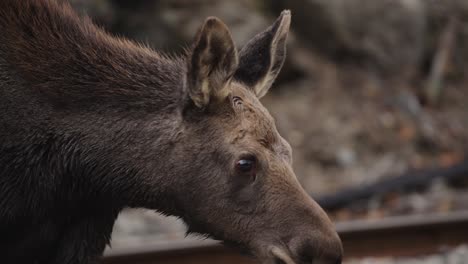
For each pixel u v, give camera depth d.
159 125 9.80
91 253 10.36
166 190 9.78
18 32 9.96
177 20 25.75
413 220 15.77
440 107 28.50
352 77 28.09
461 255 15.73
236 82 9.95
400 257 15.66
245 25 26.27
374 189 21.52
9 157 9.66
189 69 9.24
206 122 9.59
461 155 25.41
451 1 32.31
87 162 9.88
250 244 9.50
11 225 9.78
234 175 9.48
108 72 10.05
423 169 23.44
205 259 14.51
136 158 9.81
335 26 28.39
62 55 10.02
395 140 25.62
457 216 16.06
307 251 9.24
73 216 10.13
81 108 9.91
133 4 25.66
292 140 24.69
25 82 9.82
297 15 28.47
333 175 23.67
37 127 9.77
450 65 30.66
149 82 9.99
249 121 9.57
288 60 27.03
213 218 9.64
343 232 15.20
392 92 28.03
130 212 19.81
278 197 9.40
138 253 14.12
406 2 29.55
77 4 23.34
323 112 26.11
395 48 29.22
